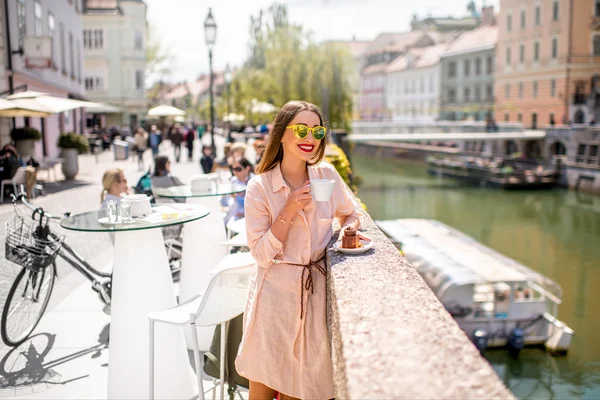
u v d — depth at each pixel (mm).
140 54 53625
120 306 3756
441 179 51312
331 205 2725
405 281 2059
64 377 4359
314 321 2490
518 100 59625
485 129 51188
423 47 93938
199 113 114062
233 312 3166
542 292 14539
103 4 52781
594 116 48969
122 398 3752
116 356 3758
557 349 14070
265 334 2525
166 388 3789
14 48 18125
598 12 51156
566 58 51344
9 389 4156
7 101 13625
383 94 92062
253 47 64062
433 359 1411
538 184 43312
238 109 58094
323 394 2498
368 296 1892
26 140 16516
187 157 30641
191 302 3594
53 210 11828
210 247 5105
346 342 1531
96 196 14281
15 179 12758
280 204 2553
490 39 66375
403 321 1667
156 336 3762
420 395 1230
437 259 16547
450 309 14570
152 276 3783
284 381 2523
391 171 58125
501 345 14484
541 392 12664
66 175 18578
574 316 17438
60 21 26266
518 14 58875
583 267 23656
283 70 43906
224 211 7551
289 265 2518
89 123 48000
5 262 6770
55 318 5652
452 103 72438
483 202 38938
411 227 21031
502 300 14602
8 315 4852
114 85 53375
